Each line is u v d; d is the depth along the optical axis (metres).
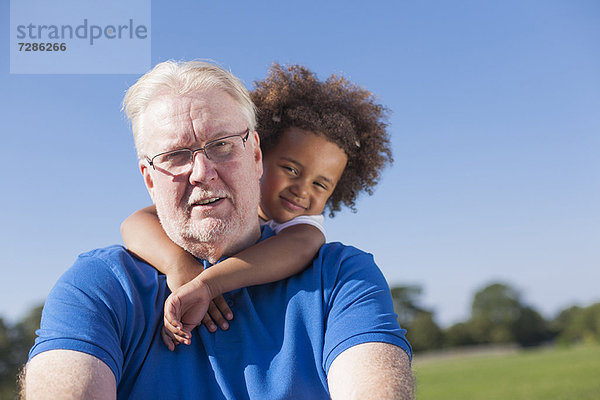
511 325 103.00
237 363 1.87
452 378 46.34
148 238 2.22
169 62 2.16
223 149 2.03
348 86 3.38
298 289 2.02
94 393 1.59
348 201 3.52
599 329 98.94
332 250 2.16
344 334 1.80
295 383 1.79
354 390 1.65
